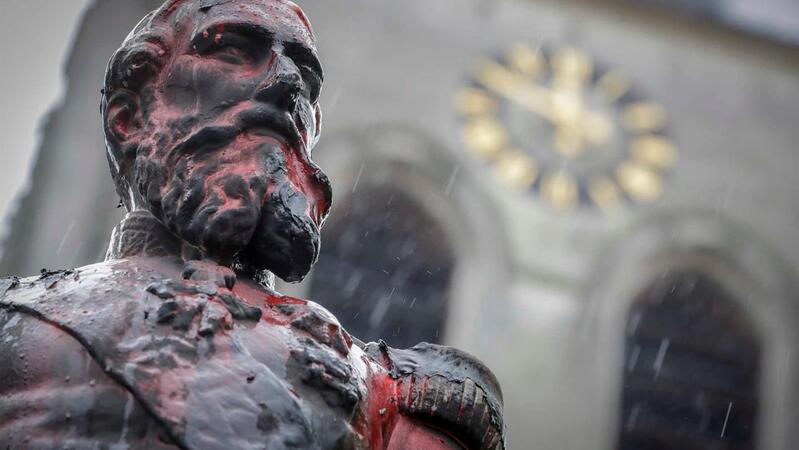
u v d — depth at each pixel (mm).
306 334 1383
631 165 21625
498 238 20266
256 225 1438
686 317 20344
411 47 21672
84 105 18625
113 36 18969
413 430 1448
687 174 21719
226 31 1513
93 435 1228
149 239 1485
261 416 1254
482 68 21797
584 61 22297
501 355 19344
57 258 17531
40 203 17859
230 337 1307
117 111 1520
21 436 1231
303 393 1309
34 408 1246
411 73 21375
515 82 21750
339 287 19172
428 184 20391
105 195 18156
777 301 20531
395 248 19688
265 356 1316
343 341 1403
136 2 19188
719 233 21047
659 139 21875
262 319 1370
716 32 22953
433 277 19656
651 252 20719
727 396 19672
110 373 1242
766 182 21766
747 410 19609
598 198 21156
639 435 19328
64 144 18344
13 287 1383
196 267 1389
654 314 20359
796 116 22484
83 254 17609
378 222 19859
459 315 19406
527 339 19578
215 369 1269
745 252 20906
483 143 21062
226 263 1438
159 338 1276
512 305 19781
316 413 1297
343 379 1339
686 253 20906
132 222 1500
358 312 19016
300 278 1479
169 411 1226
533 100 21656
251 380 1274
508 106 21531
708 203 21406
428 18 22031
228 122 1462
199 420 1229
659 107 22172
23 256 17422
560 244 20547
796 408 19578
